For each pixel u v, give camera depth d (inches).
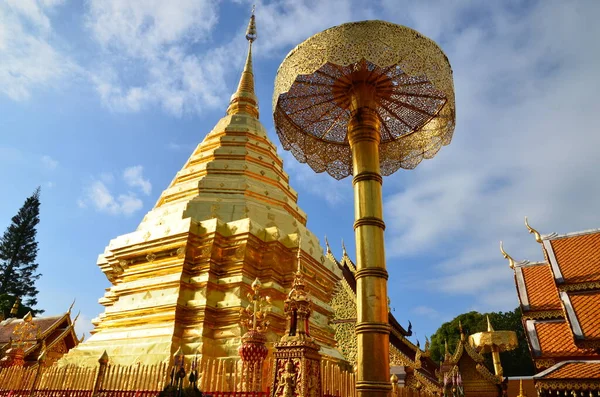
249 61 963.3
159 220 615.2
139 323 520.1
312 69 273.7
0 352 678.5
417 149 380.5
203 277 526.6
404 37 271.1
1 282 2011.6
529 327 612.7
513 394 1142.3
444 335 2145.7
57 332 1100.5
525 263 719.1
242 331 484.7
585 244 608.7
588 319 487.8
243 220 557.6
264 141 782.5
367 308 237.8
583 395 457.1
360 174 270.7
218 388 359.6
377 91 305.1
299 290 312.2
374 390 222.4
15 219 2150.6
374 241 251.4
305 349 285.3
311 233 680.4
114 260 607.5
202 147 773.3
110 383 389.1
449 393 617.0
